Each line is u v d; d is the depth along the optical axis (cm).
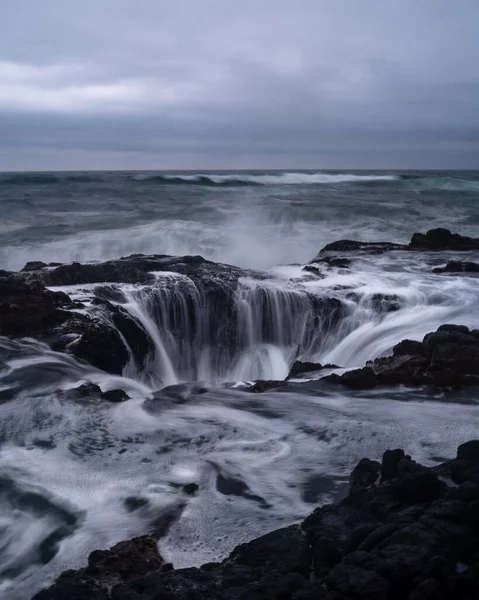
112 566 464
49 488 609
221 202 3797
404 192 4750
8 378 901
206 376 1294
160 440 718
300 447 691
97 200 4016
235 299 1332
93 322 1115
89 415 786
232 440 714
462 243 1956
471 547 427
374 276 1522
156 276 1394
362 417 774
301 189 5006
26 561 498
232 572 429
